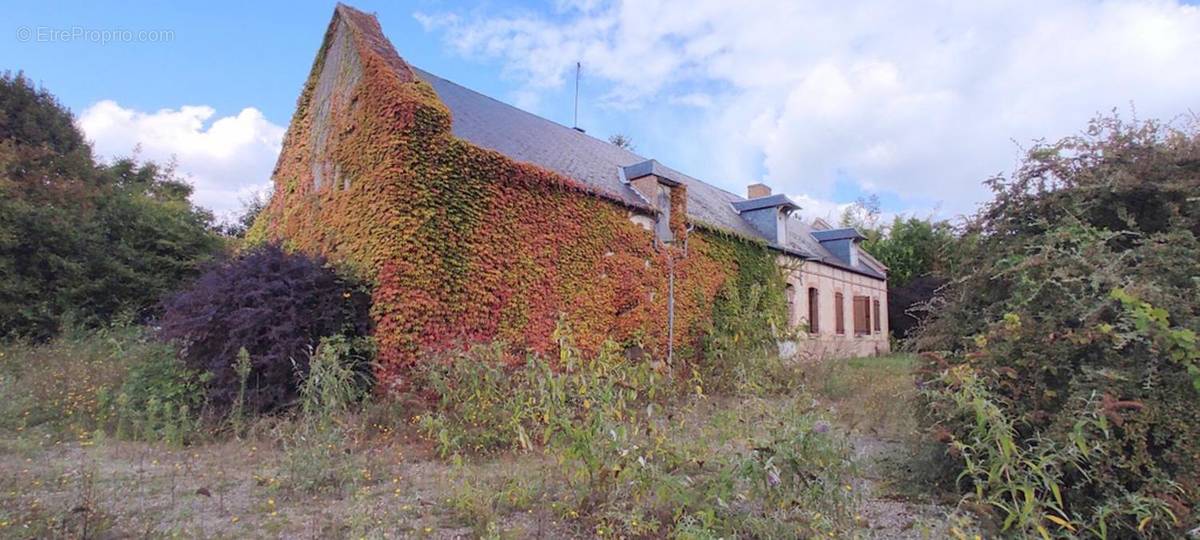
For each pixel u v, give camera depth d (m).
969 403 3.71
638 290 12.16
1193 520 3.31
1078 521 3.46
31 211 13.12
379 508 4.23
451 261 8.83
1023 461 3.48
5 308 12.12
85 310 13.28
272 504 4.25
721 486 3.48
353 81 10.47
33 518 3.72
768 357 9.83
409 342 8.21
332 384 6.09
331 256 9.73
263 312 7.58
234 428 6.64
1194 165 4.40
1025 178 5.10
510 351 9.25
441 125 9.01
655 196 13.48
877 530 3.95
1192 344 3.36
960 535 3.18
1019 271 4.48
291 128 13.15
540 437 5.85
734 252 15.63
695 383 7.03
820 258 20.33
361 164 9.66
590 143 16.09
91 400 7.28
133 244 14.91
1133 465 3.50
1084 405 3.67
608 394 4.01
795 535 3.32
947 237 5.67
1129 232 4.30
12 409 6.88
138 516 4.01
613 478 3.79
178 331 7.68
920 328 5.45
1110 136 4.80
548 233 10.42
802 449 3.48
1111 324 3.86
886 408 7.79
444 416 6.35
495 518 3.90
